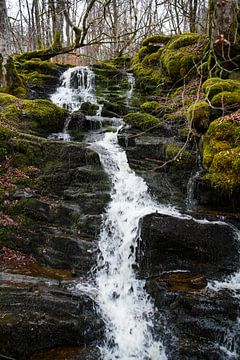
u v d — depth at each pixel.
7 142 7.85
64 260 6.16
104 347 4.96
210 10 9.46
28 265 6.15
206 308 5.03
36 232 6.64
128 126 9.49
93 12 19.12
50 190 7.45
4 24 10.88
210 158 7.08
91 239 6.38
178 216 6.36
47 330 4.70
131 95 12.84
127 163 8.13
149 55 14.11
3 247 6.48
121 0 22.36
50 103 10.03
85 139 9.41
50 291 5.19
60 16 15.18
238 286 5.64
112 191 7.27
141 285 5.86
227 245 6.11
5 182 7.32
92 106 11.05
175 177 7.77
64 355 4.65
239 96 8.02
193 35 12.59
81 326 4.89
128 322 5.30
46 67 13.90
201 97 8.97
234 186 6.53
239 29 9.35
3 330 4.55
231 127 7.27
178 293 5.30
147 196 7.41
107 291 5.82
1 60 11.04
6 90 11.04
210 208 7.09
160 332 5.11
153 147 8.32
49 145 8.12
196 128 8.02
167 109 9.98
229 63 9.45
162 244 6.08
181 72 11.41
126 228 6.56
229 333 4.91
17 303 4.87
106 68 14.95
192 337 4.95
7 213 6.86
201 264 6.01
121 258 6.40
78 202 7.05
